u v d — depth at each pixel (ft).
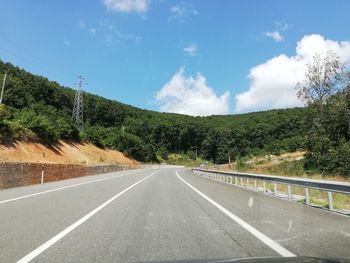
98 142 294.46
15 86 253.44
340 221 32.45
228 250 21.79
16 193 58.85
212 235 26.43
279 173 118.42
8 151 141.38
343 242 24.03
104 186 76.69
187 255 20.59
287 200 49.88
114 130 393.50
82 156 226.17
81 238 25.38
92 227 29.55
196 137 609.83
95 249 22.16
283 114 548.31
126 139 368.07
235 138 507.71
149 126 560.20
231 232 27.58
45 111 251.39
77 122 282.77
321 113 157.69
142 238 25.38
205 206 43.32
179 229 28.78
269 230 28.35
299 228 29.14
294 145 419.95
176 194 59.21
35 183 86.99
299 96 162.91
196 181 101.09
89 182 91.45
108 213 37.27
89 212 37.86
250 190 68.18
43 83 380.37
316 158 146.82
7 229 28.55
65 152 204.03
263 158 390.63
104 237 25.71
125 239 25.04
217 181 102.27
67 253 21.22
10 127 153.17
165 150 534.78
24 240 24.70
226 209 40.63
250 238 25.36
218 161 506.07
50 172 98.27
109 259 19.86
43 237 25.67
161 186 78.48
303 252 21.26
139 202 47.24
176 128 588.50
